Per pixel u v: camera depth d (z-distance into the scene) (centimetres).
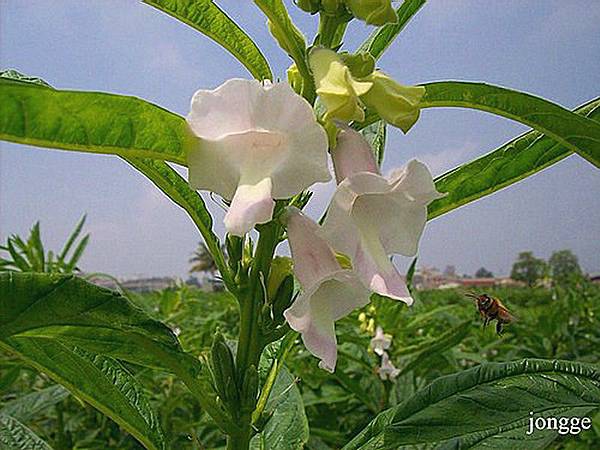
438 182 13
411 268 34
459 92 11
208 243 11
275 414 15
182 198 11
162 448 12
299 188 9
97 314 10
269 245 11
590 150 11
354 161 10
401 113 10
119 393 12
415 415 12
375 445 12
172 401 31
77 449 29
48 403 21
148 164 11
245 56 12
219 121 9
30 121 8
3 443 13
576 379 12
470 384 12
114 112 9
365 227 10
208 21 12
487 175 13
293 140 9
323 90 10
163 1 12
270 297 11
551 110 11
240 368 11
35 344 11
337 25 11
